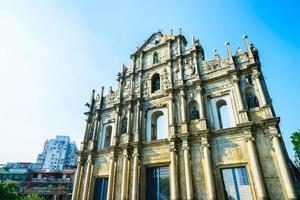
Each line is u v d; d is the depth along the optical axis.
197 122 26.39
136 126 30.81
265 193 19.08
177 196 22.83
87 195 29.39
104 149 31.59
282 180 19.12
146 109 31.95
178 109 28.72
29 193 64.25
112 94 37.59
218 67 28.91
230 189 21.45
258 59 26.78
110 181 28.14
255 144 21.67
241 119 23.50
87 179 30.34
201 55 31.47
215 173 22.59
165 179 25.83
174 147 25.59
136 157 27.92
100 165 31.20
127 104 33.94
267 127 21.80
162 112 30.62
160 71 34.16
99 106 36.91
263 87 24.80
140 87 34.66
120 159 29.61
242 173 21.52
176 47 34.62
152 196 25.67
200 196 22.20
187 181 22.89
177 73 31.83
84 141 34.22
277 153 20.06
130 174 27.62
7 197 51.91
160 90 32.28
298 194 18.66
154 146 27.98
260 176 19.80
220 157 23.06
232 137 23.33
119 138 31.58
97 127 35.16
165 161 26.14
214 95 27.27
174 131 26.75
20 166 96.31
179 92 29.66
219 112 27.30
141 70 36.28
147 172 27.52
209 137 24.41
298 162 34.66
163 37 37.81
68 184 70.31
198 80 28.30
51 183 70.50
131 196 25.80
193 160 24.28
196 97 28.08
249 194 20.33
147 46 39.31
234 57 28.23
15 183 67.88
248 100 24.81
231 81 26.62
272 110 23.31
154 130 31.17
